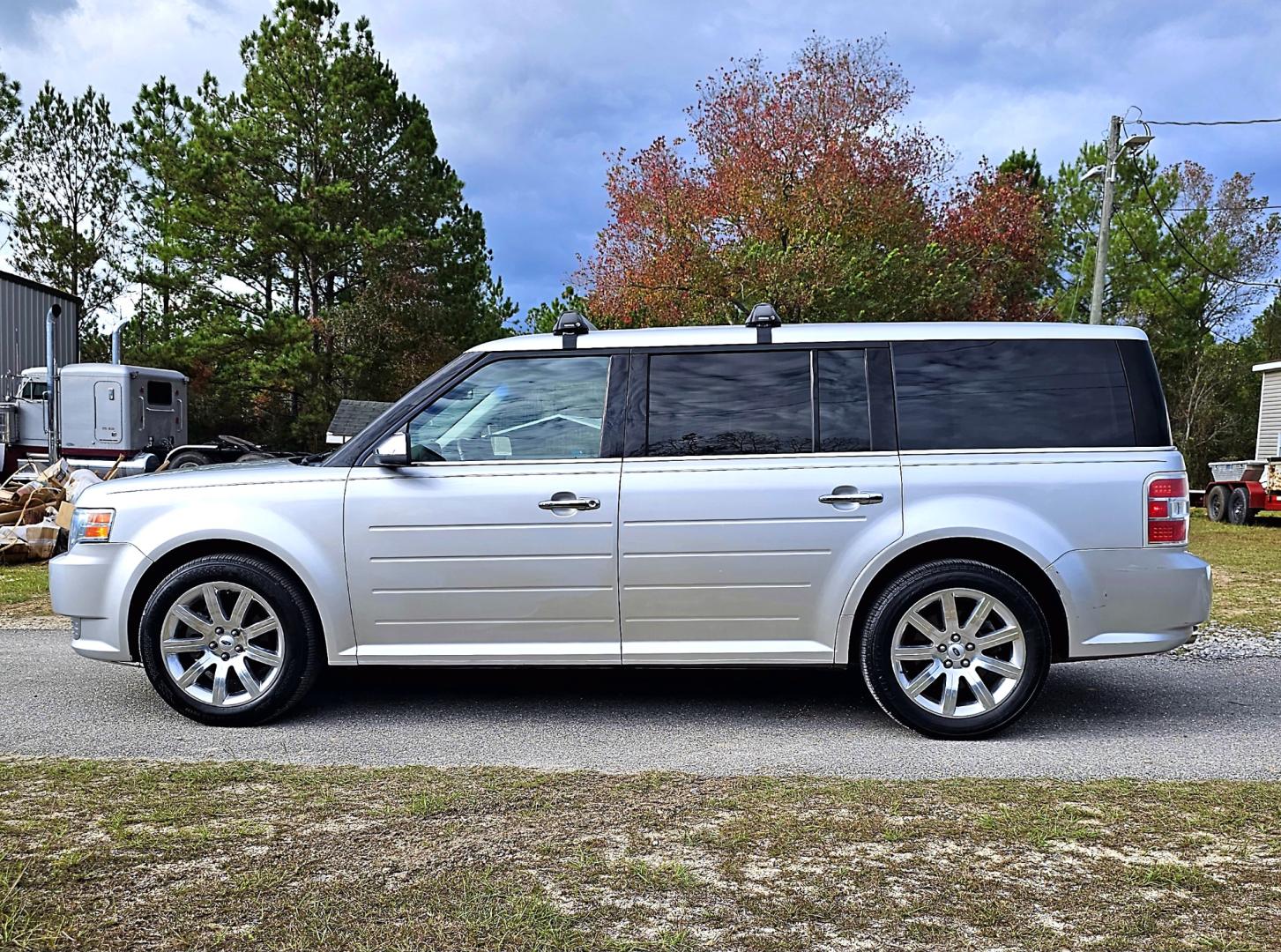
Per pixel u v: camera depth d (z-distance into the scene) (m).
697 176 27.09
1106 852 3.06
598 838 3.15
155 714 4.90
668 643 4.62
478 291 32.22
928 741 4.51
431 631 4.66
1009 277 32.94
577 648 4.64
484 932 2.50
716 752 4.32
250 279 28.38
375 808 3.42
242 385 28.05
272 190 27.38
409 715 4.95
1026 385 4.60
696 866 2.93
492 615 4.63
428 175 29.69
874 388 4.61
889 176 26.06
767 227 25.05
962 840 3.15
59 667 5.93
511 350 4.79
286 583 4.66
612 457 4.64
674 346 4.73
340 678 5.77
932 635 4.53
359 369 27.81
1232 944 2.46
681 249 25.72
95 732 4.57
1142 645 4.49
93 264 32.41
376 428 4.75
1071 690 5.54
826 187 24.72
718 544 4.54
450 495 4.61
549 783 3.73
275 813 3.36
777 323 4.78
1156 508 4.47
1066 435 4.55
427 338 29.23
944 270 24.77
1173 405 34.91
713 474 4.57
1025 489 4.48
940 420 4.58
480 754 4.27
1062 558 4.45
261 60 27.59
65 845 3.04
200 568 4.66
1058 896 2.75
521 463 4.65
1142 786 3.75
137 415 17.36
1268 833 3.24
